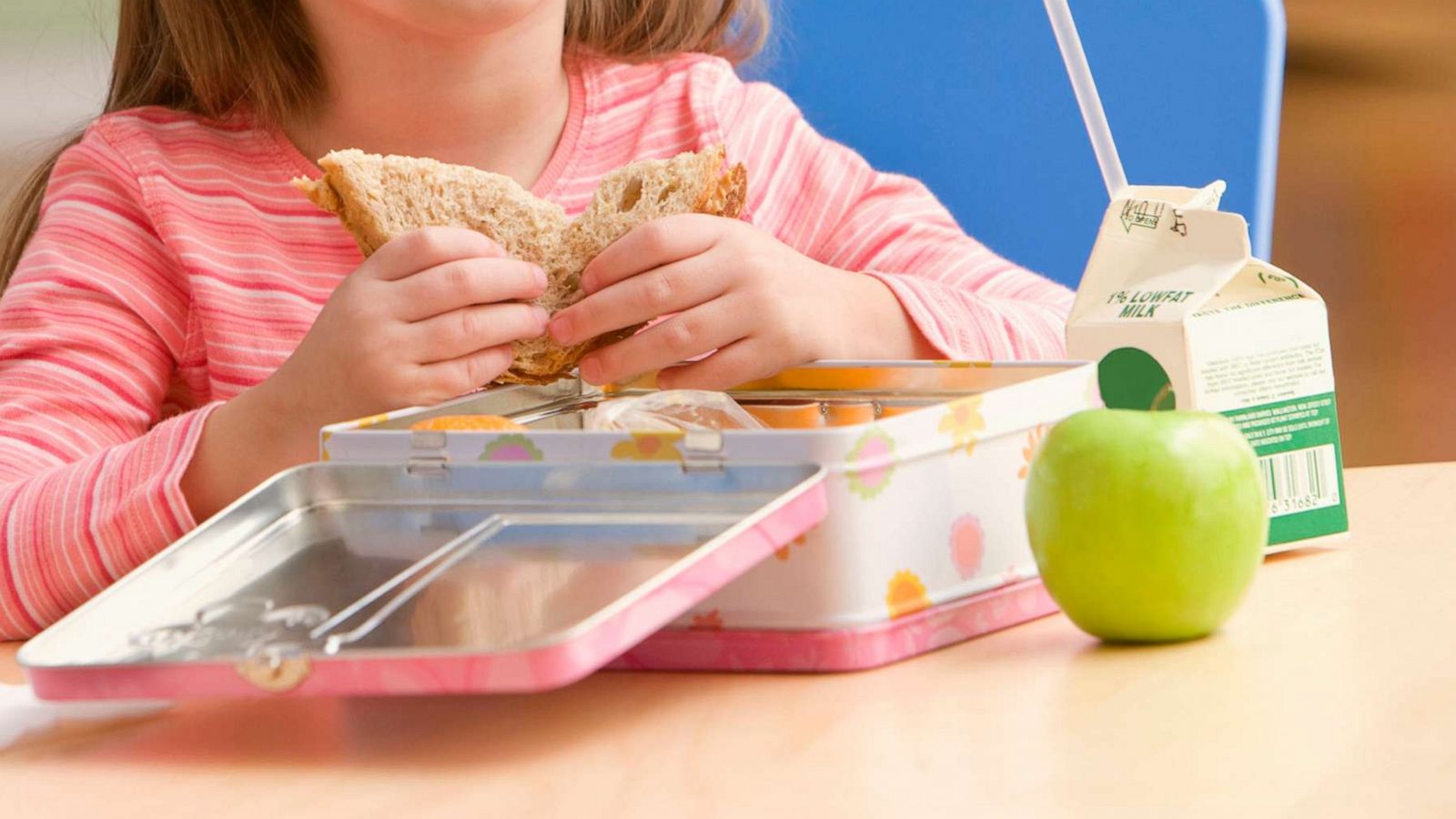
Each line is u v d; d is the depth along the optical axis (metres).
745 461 1.06
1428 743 0.95
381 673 0.98
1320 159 3.05
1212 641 1.07
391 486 1.11
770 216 1.73
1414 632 1.06
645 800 0.95
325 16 1.59
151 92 1.74
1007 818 0.91
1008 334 1.46
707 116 1.72
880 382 1.24
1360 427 2.99
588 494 1.08
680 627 1.07
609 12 1.83
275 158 1.63
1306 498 1.20
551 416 1.25
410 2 1.52
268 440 1.30
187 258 1.55
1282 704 0.99
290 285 1.57
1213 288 1.18
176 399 1.58
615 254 1.28
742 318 1.28
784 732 1.00
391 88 1.61
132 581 1.05
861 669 1.06
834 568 1.05
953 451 1.09
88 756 1.02
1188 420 1.08
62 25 2.11
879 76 1.90
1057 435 1.08
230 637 1.01
